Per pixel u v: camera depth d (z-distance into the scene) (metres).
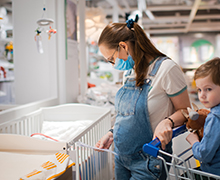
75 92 3.20
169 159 1.23
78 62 3.33
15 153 1.33
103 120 2.10
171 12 8.98
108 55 1.31
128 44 1.24
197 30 11.83
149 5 7.52
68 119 2.45
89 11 4.05
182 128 1.14
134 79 1.25
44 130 2.22
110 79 7.35
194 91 7.81
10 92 4.18
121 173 1.32
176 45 12.17
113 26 1.29
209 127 0.96
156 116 1.18
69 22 2.99
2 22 2.21
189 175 0.89
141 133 1.19
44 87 2.90
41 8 2.83
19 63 2.95
